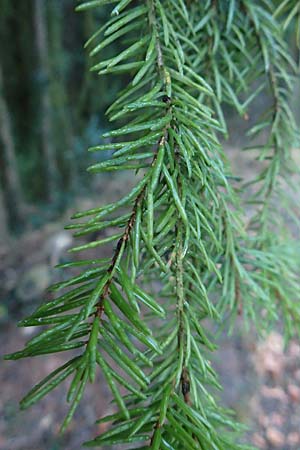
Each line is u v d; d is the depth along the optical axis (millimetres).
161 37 165
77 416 691
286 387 736
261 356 760
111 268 128
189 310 146
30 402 116
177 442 126
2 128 1193
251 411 696
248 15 206
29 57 1272
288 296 223
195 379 150
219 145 153
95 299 121
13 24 1230
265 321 223
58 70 1296
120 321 119
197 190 166
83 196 1291
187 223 132
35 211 1285
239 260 206
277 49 214
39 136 1326
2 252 1071
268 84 222
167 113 144
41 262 981
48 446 654
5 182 1202
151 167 134
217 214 187
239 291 205
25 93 1307
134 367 116
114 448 573
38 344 121
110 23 162
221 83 215
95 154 1204
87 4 152
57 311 126
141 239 134
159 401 135
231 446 142
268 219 240
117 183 1232
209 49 202
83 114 1216
